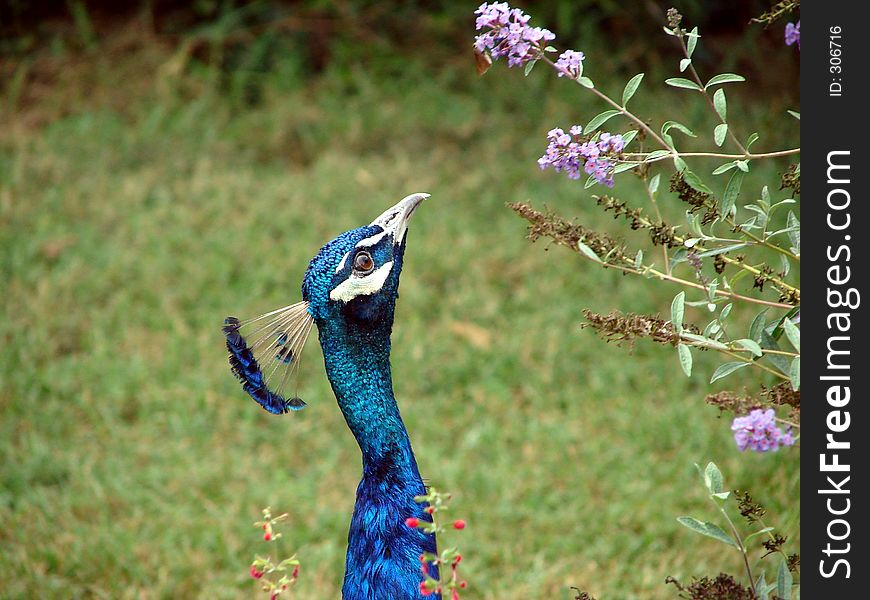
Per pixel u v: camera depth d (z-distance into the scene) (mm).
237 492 9328
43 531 8805
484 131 14688
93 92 15805
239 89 15766
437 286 11961
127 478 9461
